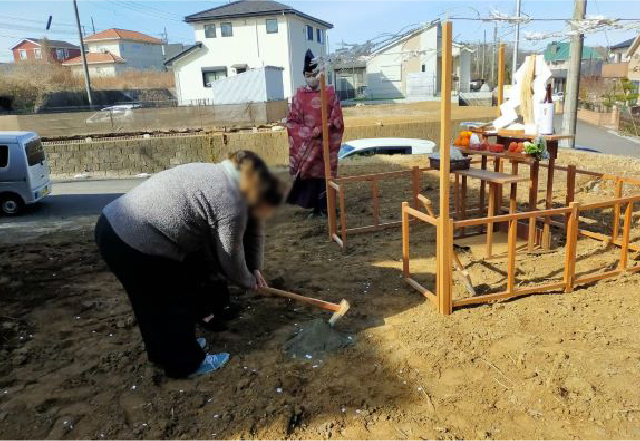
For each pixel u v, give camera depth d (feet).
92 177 53.67
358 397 10.53
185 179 10.07
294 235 21.75
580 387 10.46
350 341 12.66
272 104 66.80
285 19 112.47
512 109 19.80
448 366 11.46
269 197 10.32
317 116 22.65
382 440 9.40
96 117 63.31
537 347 12.01
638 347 11.81
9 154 32.55
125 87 138.72
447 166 12.76
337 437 9.52
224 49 115.65
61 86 115.75
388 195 28.07
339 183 20.62
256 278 12.46
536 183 18.26
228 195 10.02
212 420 10.06
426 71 124.47
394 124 60.85
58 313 15.08
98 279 17.92
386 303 14.75
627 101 105.91
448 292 13.56
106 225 10.20
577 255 17.74
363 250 19.47
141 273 10.30
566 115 51.49
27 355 12.69
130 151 55.36
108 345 13.14
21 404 10.80
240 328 13.61
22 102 99.40
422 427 9.67
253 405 10.41
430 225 22.38
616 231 18.03
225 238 10.29
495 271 16.63
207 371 11.68
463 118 73.82
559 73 101.04
